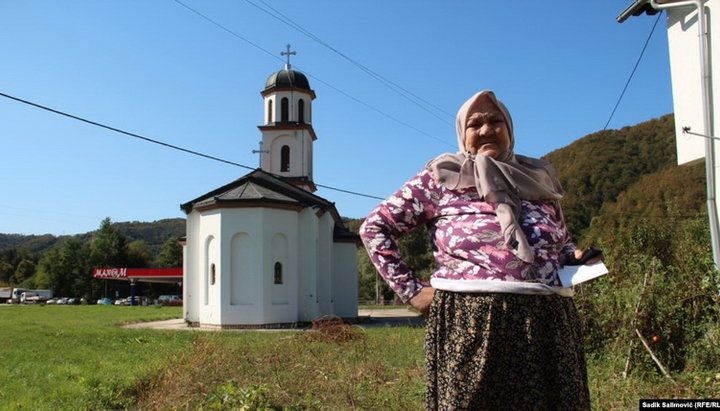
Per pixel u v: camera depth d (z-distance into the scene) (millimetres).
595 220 23938
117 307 47594
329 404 5719
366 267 55219
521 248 2289
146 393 6633
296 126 28422
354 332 12172
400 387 6188
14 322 23984
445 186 2527
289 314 20531
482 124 2621
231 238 20172
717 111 8273
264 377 7059
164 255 91625
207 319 20375
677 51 9211
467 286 2320
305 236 22047
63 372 8547
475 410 2217
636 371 6359
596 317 7289
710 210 8273
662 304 6672
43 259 92500
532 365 2238
